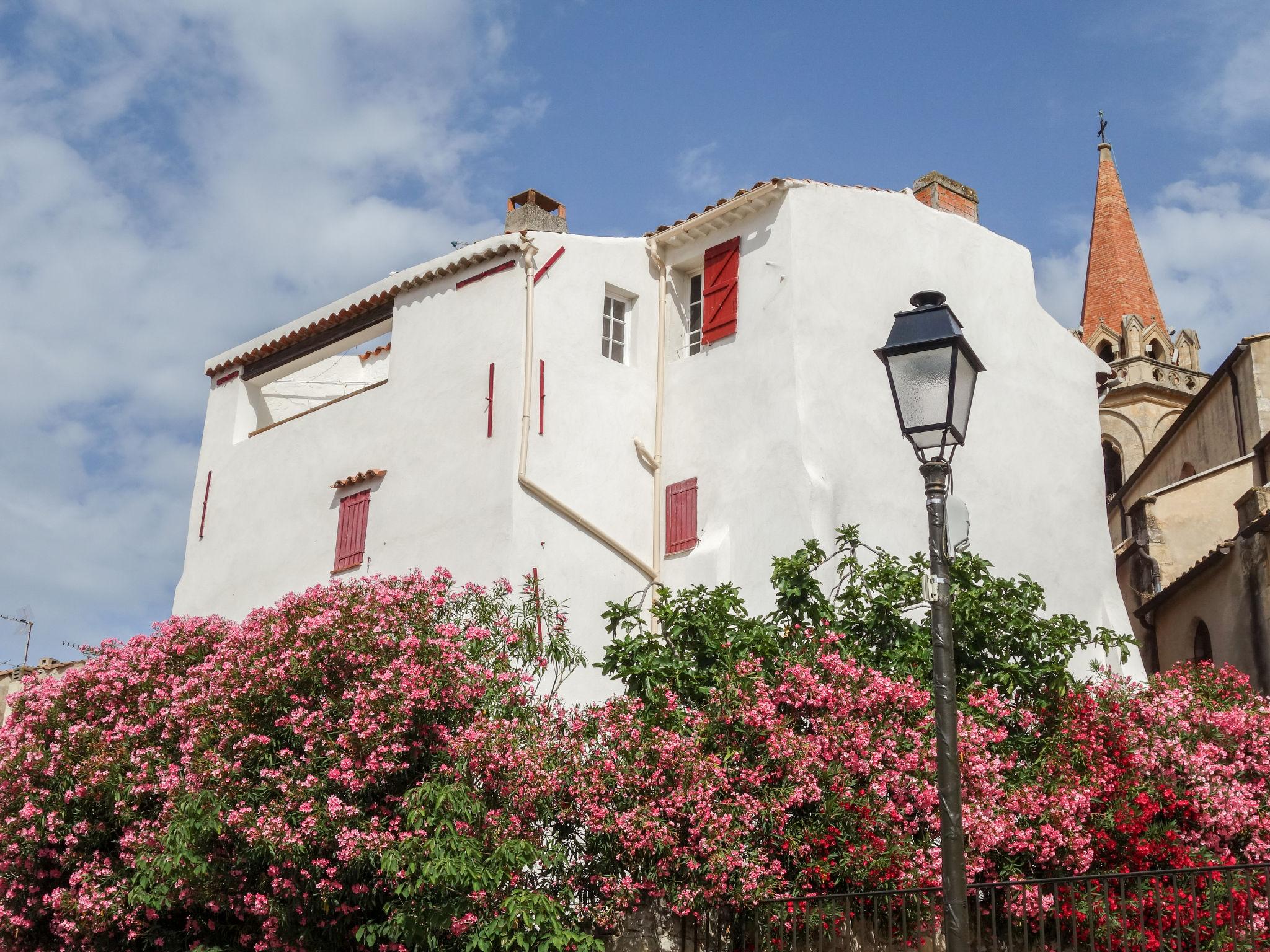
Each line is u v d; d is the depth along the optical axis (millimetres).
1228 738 15242
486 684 14039
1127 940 12961
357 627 14023
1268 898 11211
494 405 18938
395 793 13695
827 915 12750
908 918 13016
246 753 13820
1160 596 26781
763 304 19703
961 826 8812
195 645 16750
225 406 24109
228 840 13719
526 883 13422
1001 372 21672
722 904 13195
